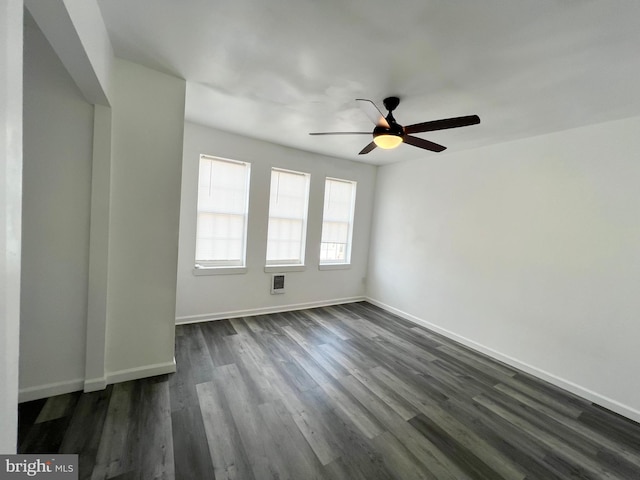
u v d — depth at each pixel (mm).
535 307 2930
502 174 3238
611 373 2428
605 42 1539
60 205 1960
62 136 1930
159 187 2256
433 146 2533
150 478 1460
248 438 1774
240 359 2762
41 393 1982
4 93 603
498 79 1979
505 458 1783
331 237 4777
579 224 2641
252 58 1928
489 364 3070
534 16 1395
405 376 2688
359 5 1396
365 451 1745
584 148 2621
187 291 3506
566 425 2156
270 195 4031
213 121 3197
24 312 1921
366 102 1980
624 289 2381
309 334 3500
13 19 628
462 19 1445
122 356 2244
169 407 2002
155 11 1532
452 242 3760
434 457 1743
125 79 2066
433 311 3973
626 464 1814
